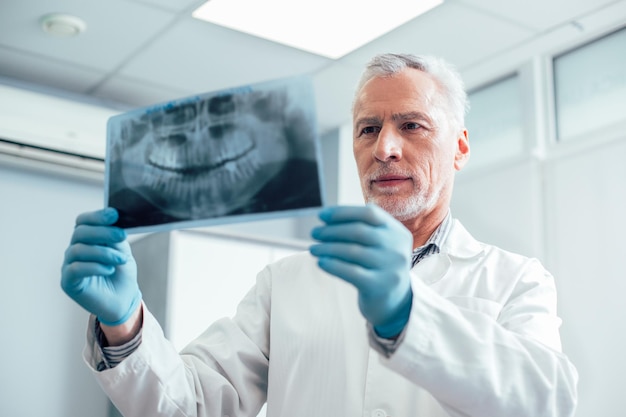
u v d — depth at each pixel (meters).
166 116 1.01
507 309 1.27
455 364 0.98
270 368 1.35
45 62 3.35
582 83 3.23
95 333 1.13
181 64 3.35
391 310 0.94
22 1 2.86
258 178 0.95
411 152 1.33
